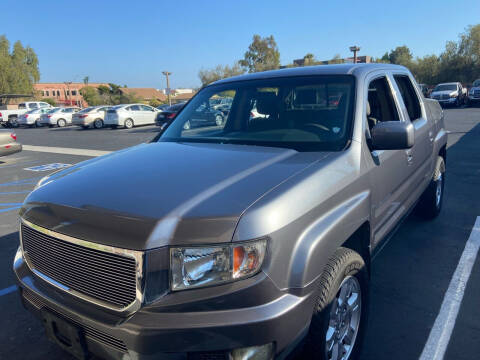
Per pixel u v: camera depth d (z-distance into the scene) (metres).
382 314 3.12
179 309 1.70
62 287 2.01
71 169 2.62
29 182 9.15
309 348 2.04
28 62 68.75
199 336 1.67
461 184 6.81
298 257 1.86
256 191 1.91
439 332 2.87
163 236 1.72
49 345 2.92
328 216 2.08
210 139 3.03
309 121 2.81
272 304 1.75
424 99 4.26
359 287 2.42
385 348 2.72
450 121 17.52
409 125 2.48
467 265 3.87
